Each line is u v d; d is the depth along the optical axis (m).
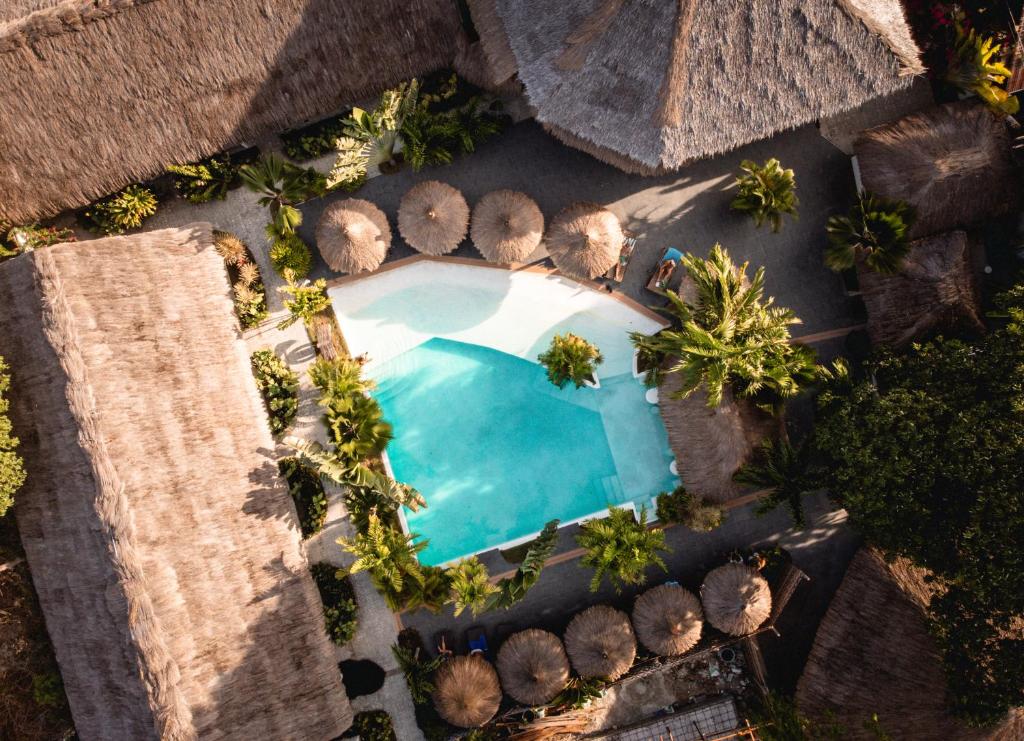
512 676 17.00
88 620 15.02
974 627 14.41
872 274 17.25
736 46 14.64
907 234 16.58
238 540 15.86
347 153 16.73
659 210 18.45
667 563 18.55
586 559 16.80
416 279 18.25
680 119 15.38
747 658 18.23
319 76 16.36
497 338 18.48
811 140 18.42
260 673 15.66
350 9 15.66
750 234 18.50
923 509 14.26
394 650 17.45
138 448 14.97
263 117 16.69
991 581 13.60
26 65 15.34
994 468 13.45
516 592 17.05
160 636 14.47
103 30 15.25
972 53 16.69
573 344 17.53
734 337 15.62
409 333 18.45
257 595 15.91
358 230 16.58
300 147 17.91
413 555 17.08
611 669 16.91
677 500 17.86
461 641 18.19
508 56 15.84
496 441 18.77
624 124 15.70
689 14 14.02
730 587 17.16
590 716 18.16
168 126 16.44
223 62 15.86
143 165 16.78
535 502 18.77
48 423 14.88
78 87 15.68
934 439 14.23
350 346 18.34
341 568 18.03
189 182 17.59
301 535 17.02
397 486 16.72
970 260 17.09
